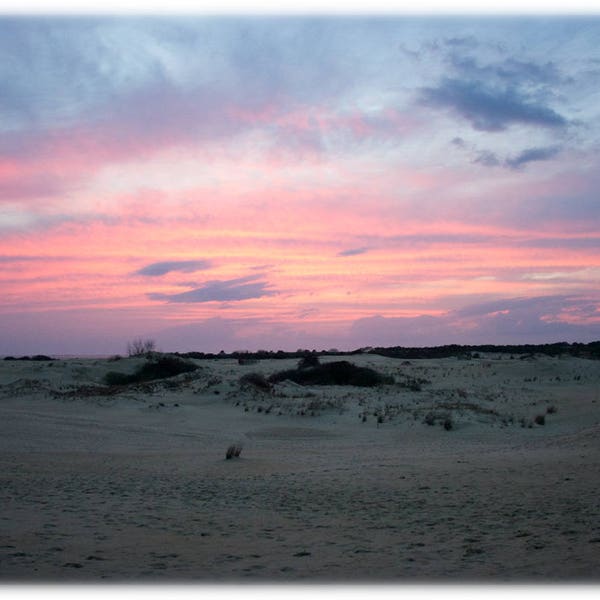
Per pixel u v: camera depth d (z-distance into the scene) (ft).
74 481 51.88
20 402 121.08
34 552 27.22
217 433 95.30
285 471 57.88
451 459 62.44
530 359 218.59
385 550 28.19
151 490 48.01
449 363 238.68
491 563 24.90
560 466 51.90
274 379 176.76
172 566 25.41
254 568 25.07
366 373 170.60
